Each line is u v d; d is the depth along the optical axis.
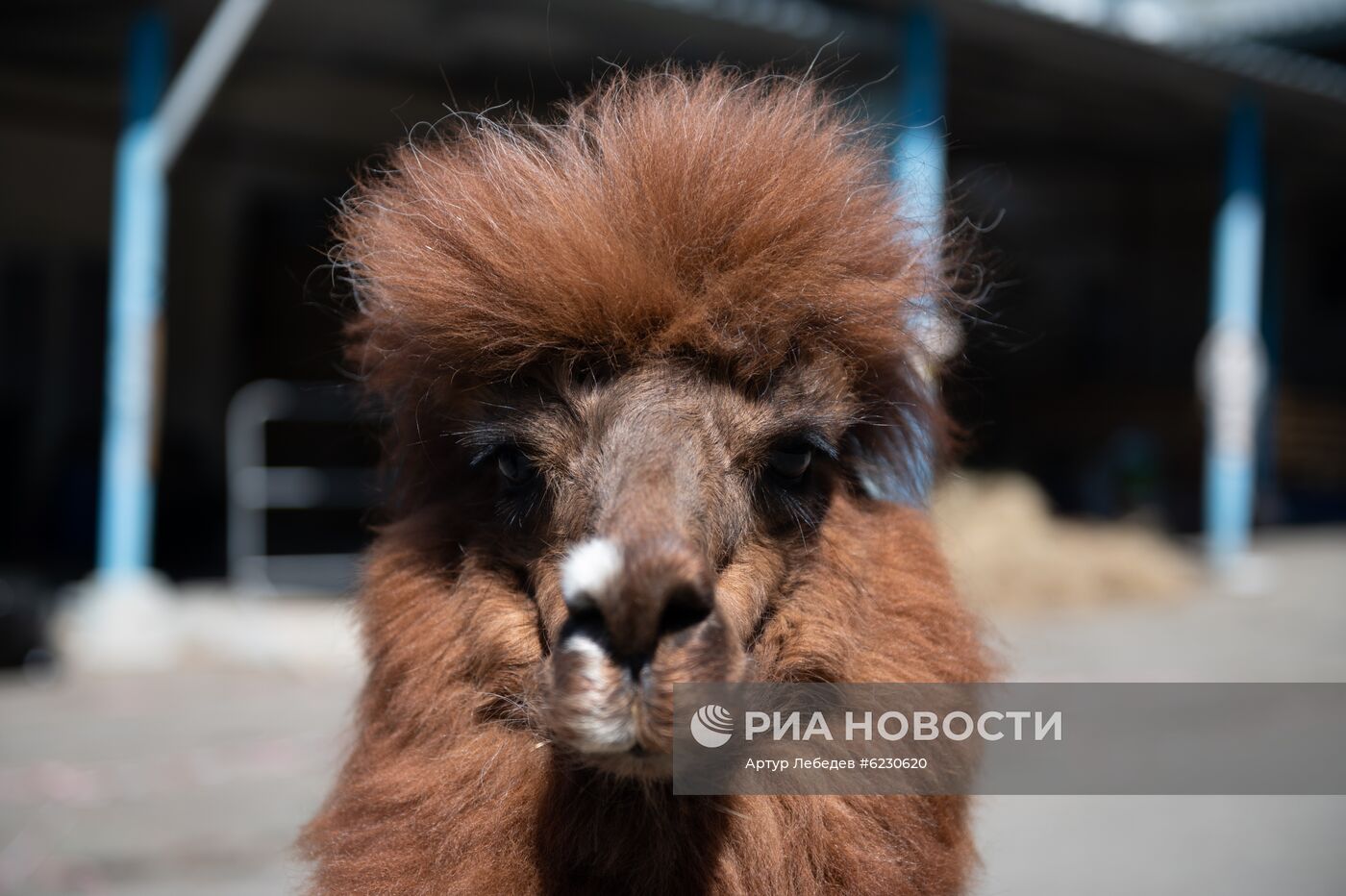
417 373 2.50
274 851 5.40
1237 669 8.84
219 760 6.77
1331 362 20.92
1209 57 12.41
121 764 6.68
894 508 2.65
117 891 4.99
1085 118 14.77
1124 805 6.40
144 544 10.06
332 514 14.50
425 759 2.35
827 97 2.75
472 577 2.39
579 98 3.18
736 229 2.24
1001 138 15.84
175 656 9.49
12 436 14.70
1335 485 20.05
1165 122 14.99
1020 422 19.81
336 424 13.93
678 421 2.17
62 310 14.86
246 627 9.66
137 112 10.00
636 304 2.19
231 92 12.26
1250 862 5.60
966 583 4.18
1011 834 6.03
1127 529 14.27
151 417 10.07
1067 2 10.89
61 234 14.66
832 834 2.28
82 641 9.33
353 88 12.20
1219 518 14.05
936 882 2.41
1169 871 5.45
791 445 2.33
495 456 2.38
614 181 2.30
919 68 10.28
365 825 2.36
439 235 2.37
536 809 2.24
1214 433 14.06
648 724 1.87
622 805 2.23
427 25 10.09
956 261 2.86
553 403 2.29
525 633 2.31
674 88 2.48
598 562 1.89
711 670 1.89
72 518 13.91
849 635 2.37
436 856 2.26
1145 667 8.81
